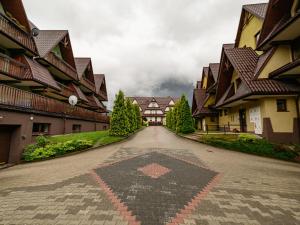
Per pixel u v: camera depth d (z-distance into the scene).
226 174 7.13
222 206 4.49
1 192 5.46
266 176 6.96
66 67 20.84
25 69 13.91
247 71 14.22
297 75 12.34
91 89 29.11
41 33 19.80
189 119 21.55
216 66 23.97
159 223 3.73
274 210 4.32
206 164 8.62
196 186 5.80
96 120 27.31
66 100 22.03
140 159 9.38
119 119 18.03
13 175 7.54
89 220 3.83
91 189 5.52
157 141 16.56
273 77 12.87
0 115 9.76
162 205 4.50
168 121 39.12
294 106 12.45
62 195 5.11
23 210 4.30
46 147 11.60
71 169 7.88
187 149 12.41
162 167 7.95
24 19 14.36
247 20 18.28
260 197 5.05
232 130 19.08
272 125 12.37
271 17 13.37
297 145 11.39
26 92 12.03
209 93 23.98
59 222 3.76
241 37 19.66
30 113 12.28
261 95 12.27
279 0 12.72
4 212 4.22
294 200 4.88
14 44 13.70
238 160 9.57
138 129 32.25
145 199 4.83
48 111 14.68
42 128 14.66
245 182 6.26
